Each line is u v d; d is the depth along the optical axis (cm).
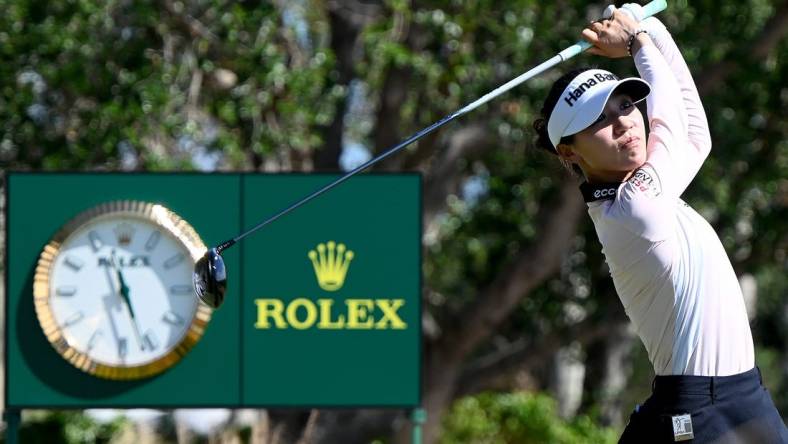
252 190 3309
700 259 1362
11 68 4472
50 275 3269
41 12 4428
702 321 1355
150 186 3300
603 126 1377
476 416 6419
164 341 3275
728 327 1364
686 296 1355
